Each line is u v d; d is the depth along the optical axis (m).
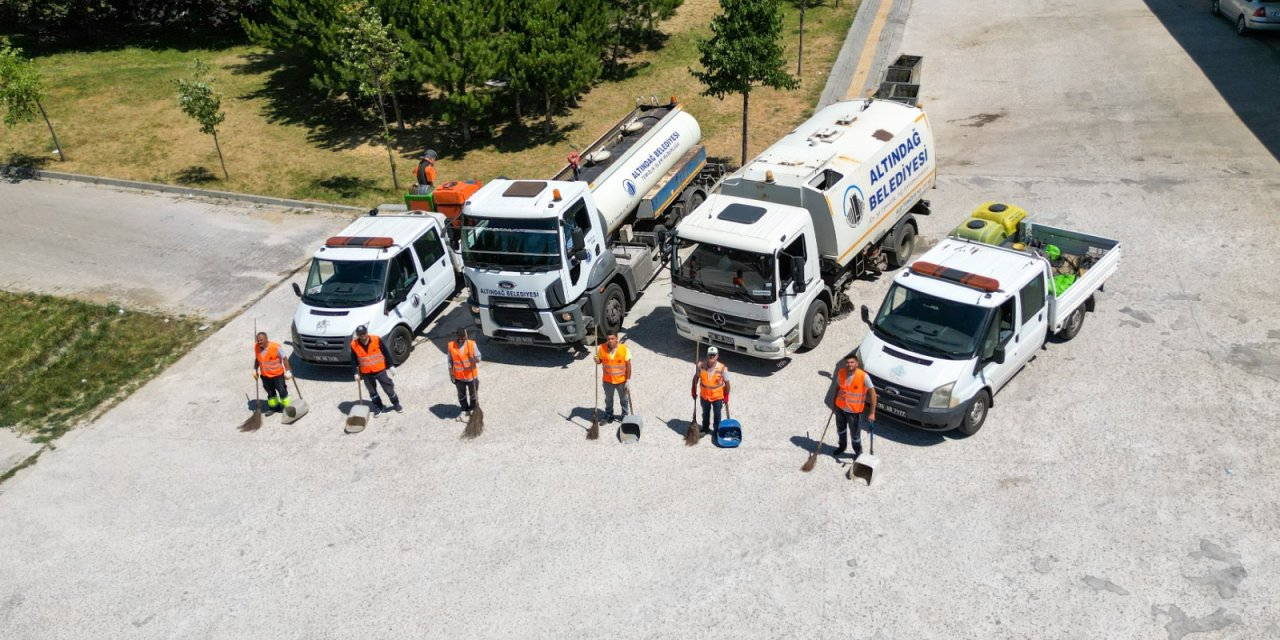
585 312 15.41
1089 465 12.08
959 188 20.59
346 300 15.62
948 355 12.48
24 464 14.16
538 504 12.27
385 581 11.20
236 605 11.02
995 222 15.55
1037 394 13.62
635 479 12.59
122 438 14.63
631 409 13.92
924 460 12.45
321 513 12.45
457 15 24.00
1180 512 11.16
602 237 16.06
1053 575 10.41
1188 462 11.96
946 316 12.84
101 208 23.28
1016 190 20.19
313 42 26.31
